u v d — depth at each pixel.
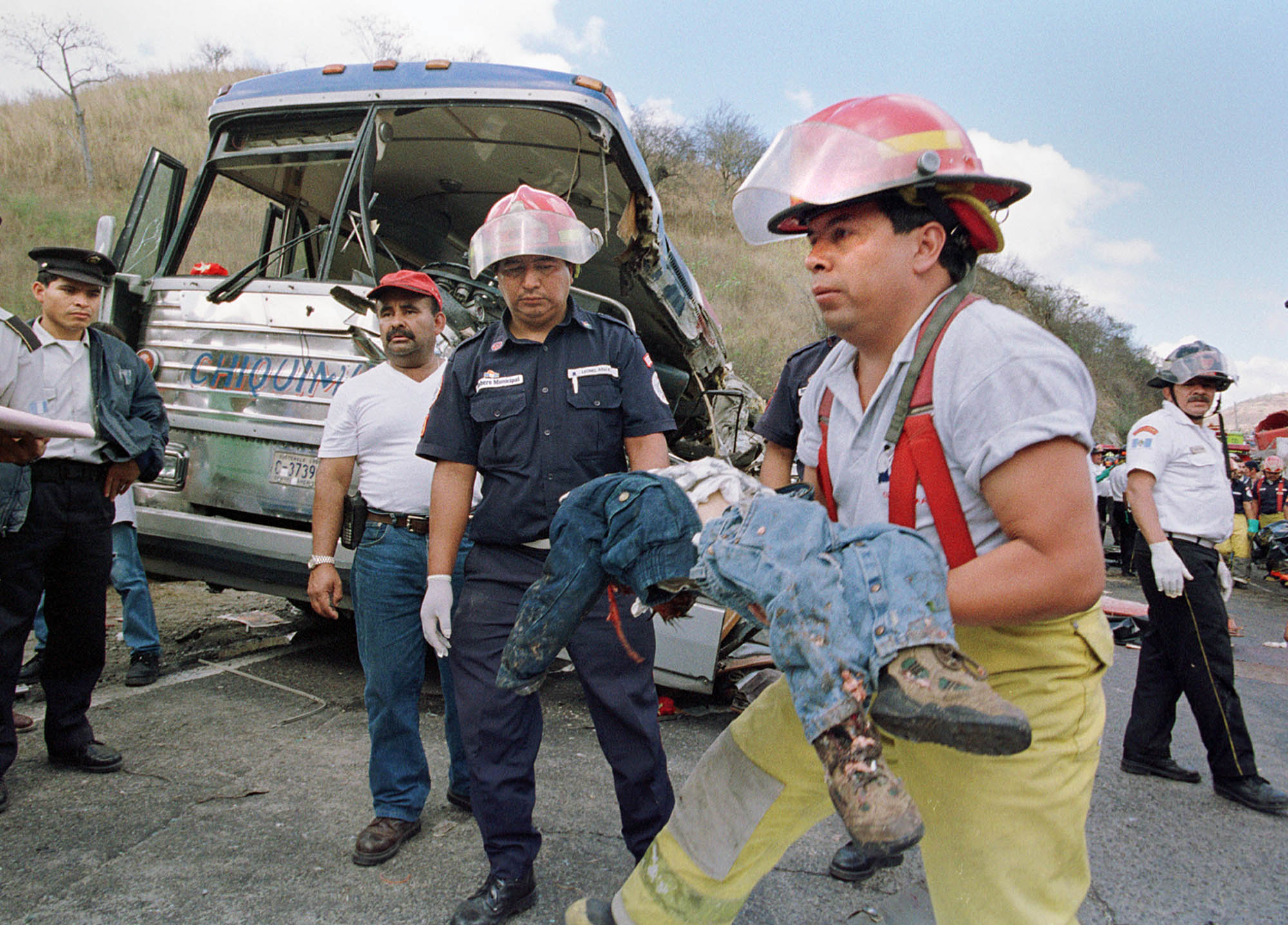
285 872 2.64
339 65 4.73
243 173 5.24
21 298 12.08
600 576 1.56
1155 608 3.90
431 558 2.66
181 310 4.53
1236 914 2.78
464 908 2.38
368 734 3.90
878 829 1.00
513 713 2.47
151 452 3.48
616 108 4.66
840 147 1.38
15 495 2.94
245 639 5.29
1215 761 3.75
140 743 3.58
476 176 5.59
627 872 2.77
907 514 1.40
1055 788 1.38
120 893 2.45
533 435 2.54
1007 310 1.36
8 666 2.99
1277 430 13.46
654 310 5.79
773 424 2.66
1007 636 1.40
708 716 4.41
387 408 3.04
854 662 1.07
